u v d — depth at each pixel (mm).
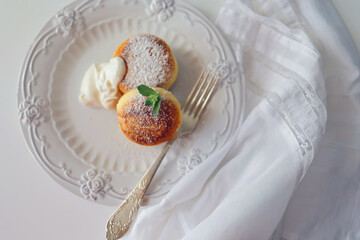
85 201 452
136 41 429
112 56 466
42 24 463
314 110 420
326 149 458
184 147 446
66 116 459
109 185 443
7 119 457
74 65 466
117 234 418
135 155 453
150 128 420
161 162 443
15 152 455
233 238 403
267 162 427
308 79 426
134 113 417
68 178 443
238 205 407
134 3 453
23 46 463
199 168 424
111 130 458
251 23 445
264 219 407
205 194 435
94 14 455
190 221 436
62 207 452
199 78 448
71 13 451
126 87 428
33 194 453
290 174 414
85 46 467
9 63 461
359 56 447
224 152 428
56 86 458
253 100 454
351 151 453
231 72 448
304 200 458
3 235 451
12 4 462
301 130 420
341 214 455
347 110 454
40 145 445
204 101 446
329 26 441
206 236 403
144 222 431
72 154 450
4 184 454
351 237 452
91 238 448
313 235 457
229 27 451
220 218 405
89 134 458
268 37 445
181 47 459
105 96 436
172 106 422
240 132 435
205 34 451
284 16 449
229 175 434
